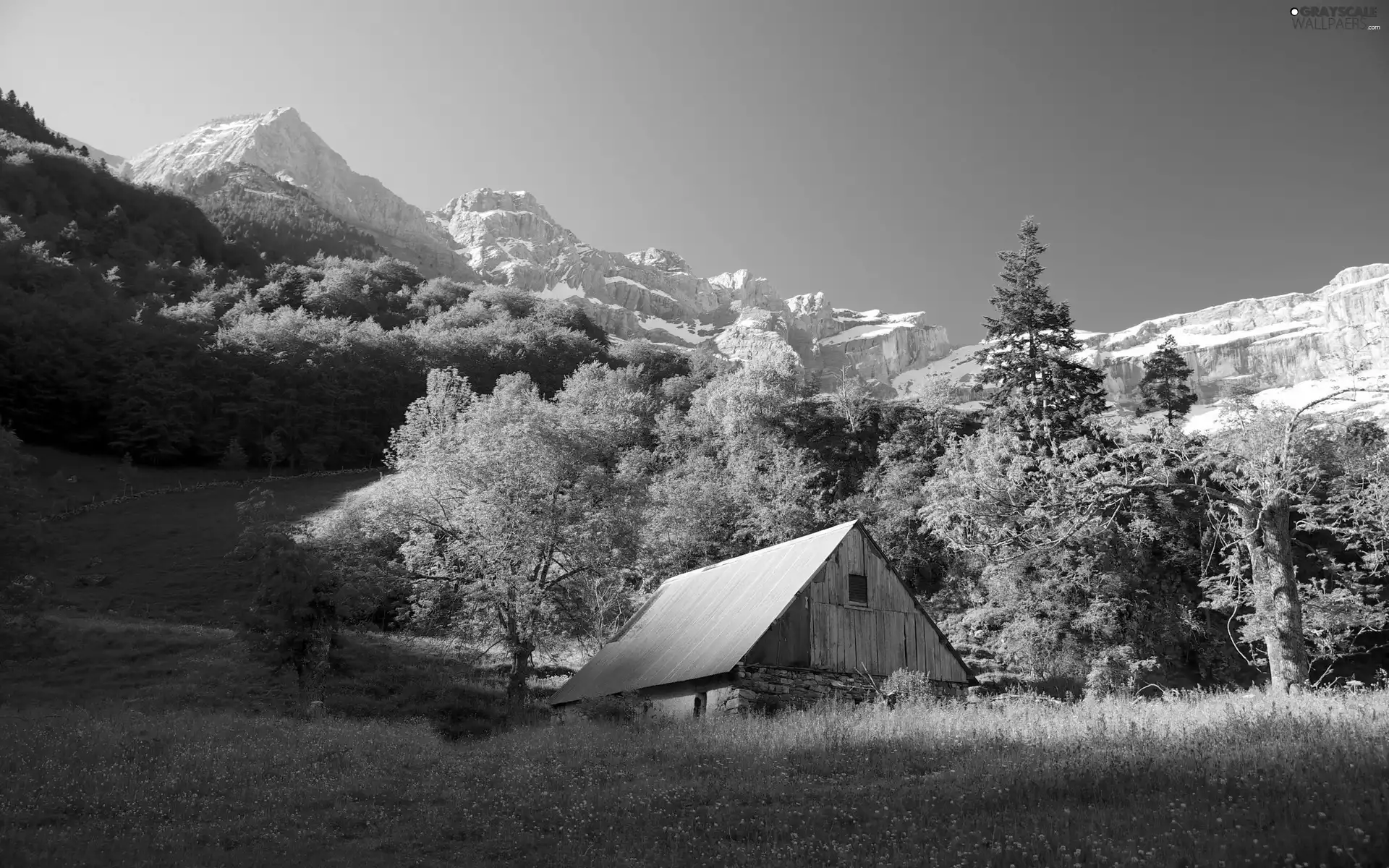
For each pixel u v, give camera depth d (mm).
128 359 102625
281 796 15945
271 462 99312
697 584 39562
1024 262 63250
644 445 101000
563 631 44000
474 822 13969
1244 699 21344
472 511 41969
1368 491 30062
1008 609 41688
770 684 29219
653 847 11602
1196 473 29234
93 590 57125
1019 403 59938
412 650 48000
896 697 28469
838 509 69125
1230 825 9375
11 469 30312
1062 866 8609
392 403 117562
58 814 14109
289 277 184375
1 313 102312
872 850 10289
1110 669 35500
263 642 35219
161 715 27844
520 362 141625
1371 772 10609
